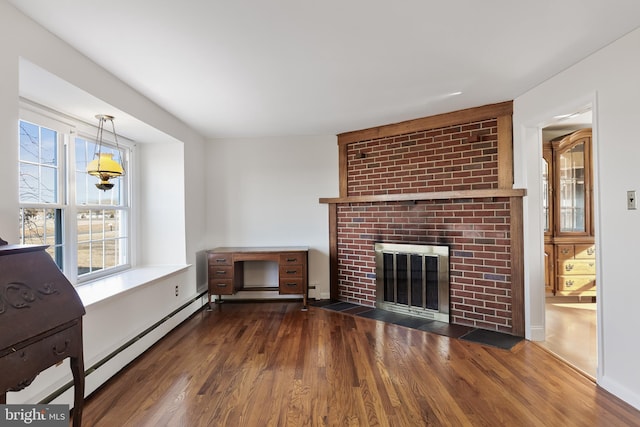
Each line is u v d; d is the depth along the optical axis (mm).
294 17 1803
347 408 2061
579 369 2547
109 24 1836
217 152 4668
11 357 1216
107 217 3400
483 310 3438
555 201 4266
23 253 1417
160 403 2133
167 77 2572
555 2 1706
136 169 3834
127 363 2684
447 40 2086
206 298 4520
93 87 2297
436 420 1937
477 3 1709
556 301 4441
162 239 3926
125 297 2770
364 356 2807
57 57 1967
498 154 3322
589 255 4262
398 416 1979
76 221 2871
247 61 2322
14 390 1231
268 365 2654
